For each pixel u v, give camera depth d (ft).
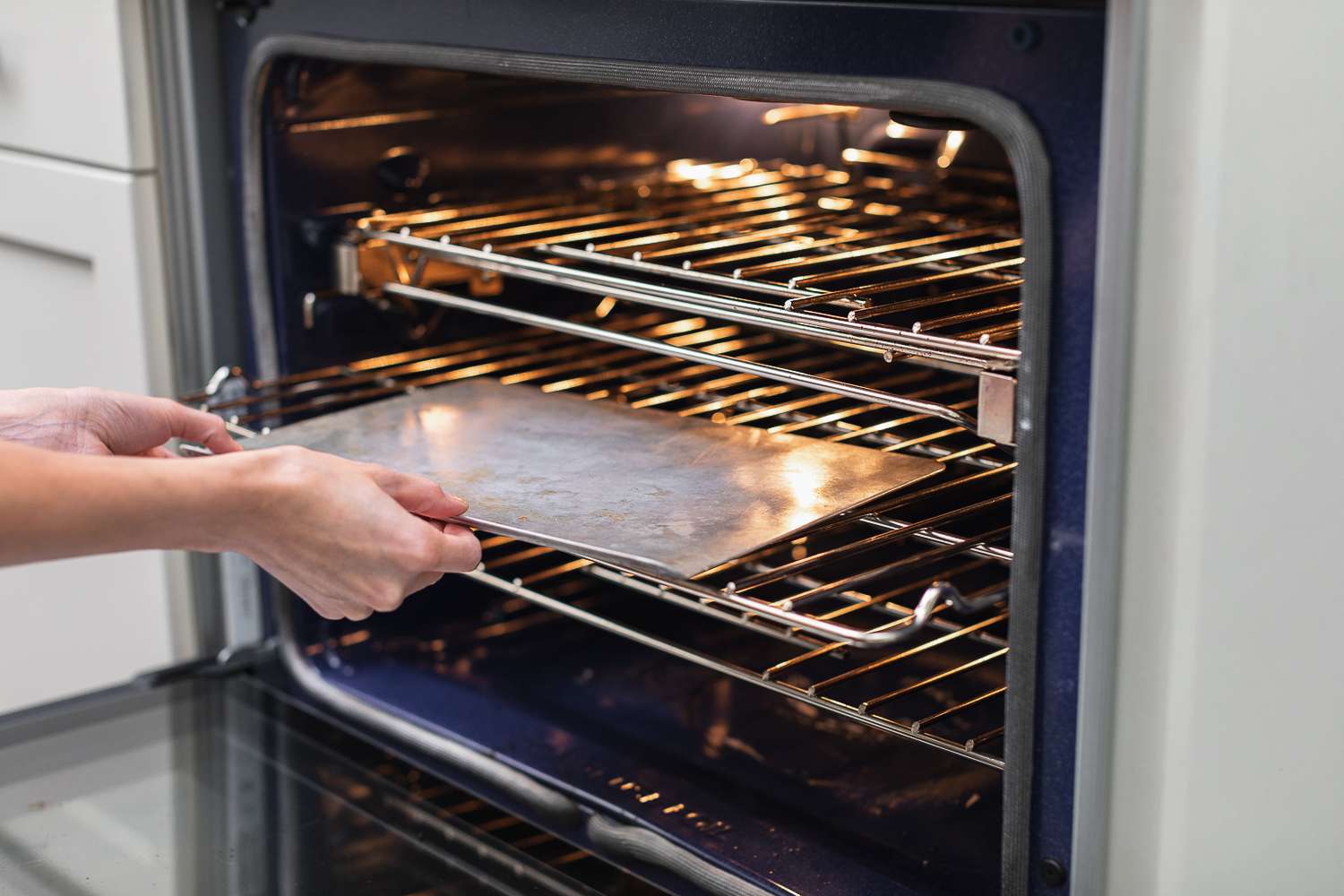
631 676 3.76
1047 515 2.16
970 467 3.51
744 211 4.20
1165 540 2.03
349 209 3.65
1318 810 2.35
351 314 3.68
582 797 3.06
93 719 3.41
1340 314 2.13
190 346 3.61
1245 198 1.95
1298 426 2.12
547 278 3.07
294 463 2.39
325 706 3.51
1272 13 1.92
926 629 3.87
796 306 2.63
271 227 3.48
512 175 4.03
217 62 3.43
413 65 2.95
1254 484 2.07
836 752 3.28
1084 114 2.00
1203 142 1.90
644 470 2.74
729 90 2.41
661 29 2.50
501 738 3.35
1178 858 2.14
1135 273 1.97
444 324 3.91
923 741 2.48
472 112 3.85
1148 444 2.02
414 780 3.29
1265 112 1.94
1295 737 2.27
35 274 3.94
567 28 2.64
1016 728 2.24
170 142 3.48
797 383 2.70
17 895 2.71
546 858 2.97
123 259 3.55
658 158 4.41
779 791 3.09
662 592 3.17
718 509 2.51
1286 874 2.32
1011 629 2.22
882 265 3.00
